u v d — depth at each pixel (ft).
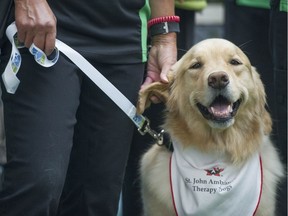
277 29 18.99
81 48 14.85
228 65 16.05
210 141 16.46
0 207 14.23
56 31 14.44
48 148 14.02
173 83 16.88
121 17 15.12
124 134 15.75
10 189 14.06
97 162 15.70
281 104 19.36
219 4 55.88
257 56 21.89
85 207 16.05
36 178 13.88
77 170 15.93
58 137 14.14
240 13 21.98
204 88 15.69
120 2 15.01
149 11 15.87
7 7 14.37
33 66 14.15
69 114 14.42
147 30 16.67
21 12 13.61
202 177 16.16
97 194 15.93
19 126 14.10
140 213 20.42
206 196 16.03
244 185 16.15
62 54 14.48
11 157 14.16
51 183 14.03
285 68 19.04
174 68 16.89
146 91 15.93
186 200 16.20
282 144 19.69
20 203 14.03
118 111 15.49
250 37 21.90
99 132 15.52
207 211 16.07
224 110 15.78
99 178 15.81
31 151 13.94
